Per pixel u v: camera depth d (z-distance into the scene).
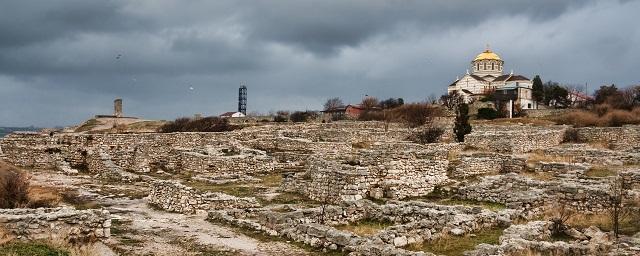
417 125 79.94
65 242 18.22
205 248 19.45
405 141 60.81
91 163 43.38
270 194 32.00
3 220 18.03
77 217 19.08
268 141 55.62
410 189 30.92
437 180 32.41
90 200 30.00
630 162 41.22
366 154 31.97
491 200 29.36
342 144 53.53
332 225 23.33
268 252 19.08
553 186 27.89
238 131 65.25
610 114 86.56
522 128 72.50
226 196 27.53
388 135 63.78
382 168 30.64
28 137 46.12
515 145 50.97
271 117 118.56
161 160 46.41
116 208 27.88
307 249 19.59
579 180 31.61
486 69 159.88
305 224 20.95
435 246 19.78
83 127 93.88
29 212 19.09
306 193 31.61
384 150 36.00
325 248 19.44
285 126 76.50
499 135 54.31
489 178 32.16
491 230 22.33
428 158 34.12
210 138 55.69
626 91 110.88
